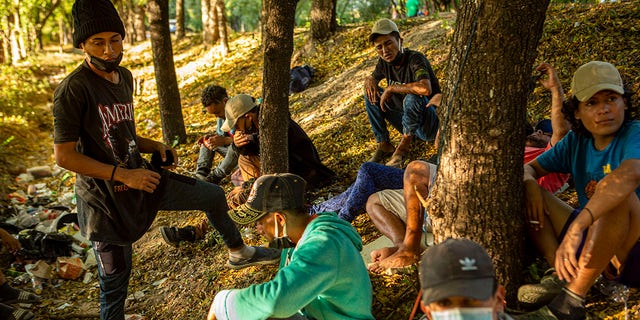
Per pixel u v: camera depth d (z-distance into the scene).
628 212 2.55
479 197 2.78
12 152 10.20
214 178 6.02
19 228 6.54
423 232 3.55
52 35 37.97
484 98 2.67
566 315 2.66
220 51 14.24
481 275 1.70
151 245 5.64
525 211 2.89
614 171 2.54
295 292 2.34
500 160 2.72
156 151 3.99
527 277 2.97
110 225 3.56
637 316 2.71
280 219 2.71
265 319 2.41
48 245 5.72
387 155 5.62
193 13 36.00
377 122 5.46
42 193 8.30
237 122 4.92
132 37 27.77
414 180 3.19
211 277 4.51
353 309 2.54
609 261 2.62
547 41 6.45
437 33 8.81
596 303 2.88
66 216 6.11
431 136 5.16
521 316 2.75
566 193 4.02
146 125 10.73
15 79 16.08
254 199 2.68
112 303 3.75
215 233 5.13
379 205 3.70
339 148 6.29
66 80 3.31
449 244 1.77
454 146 2.79
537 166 3.14
